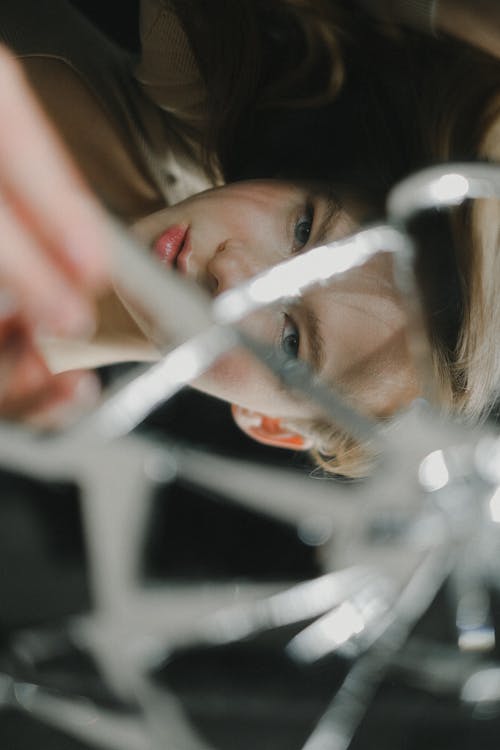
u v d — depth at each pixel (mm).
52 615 772
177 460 484
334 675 754
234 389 667
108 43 790
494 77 657
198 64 741
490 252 609
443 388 616
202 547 869
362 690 574
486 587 646
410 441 441
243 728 722
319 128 698
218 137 737
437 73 682
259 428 783
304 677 746
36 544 813
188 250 649
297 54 734
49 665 584
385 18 687
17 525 811
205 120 760
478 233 601
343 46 700
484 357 627
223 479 500
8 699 496
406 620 561
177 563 854
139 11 816
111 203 703
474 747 677
